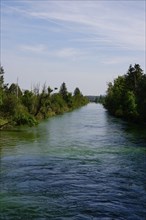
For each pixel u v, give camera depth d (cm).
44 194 2239
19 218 1847
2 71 9031
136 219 1830
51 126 6825
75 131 5884
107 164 3103
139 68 11331
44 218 1852
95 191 2300
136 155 3531
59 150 3838
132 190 2316
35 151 3759
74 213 1919
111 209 1973
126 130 6088
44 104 9138
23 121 6588
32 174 2733
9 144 4253
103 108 17800
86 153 3650
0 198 2155
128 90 9669
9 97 6569
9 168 2930
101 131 5909
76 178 2622
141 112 7369
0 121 6144
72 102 15538
